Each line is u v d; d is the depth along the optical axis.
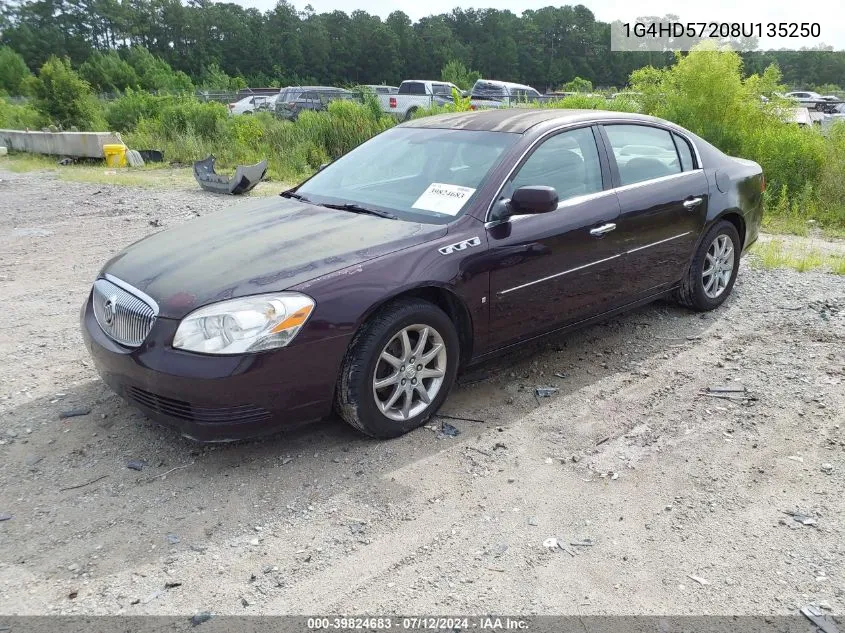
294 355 3.18
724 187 5.33
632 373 4.47
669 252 4.95
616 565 2.71
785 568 2.68
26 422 3.85
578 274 4.30
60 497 3.17
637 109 13.66
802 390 4.18
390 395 3.61
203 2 112.19
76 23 108.12
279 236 3.75
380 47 102.94
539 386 4.29
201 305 3.15
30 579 2.65
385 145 4.77
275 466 3.41
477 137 4.37
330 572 2.69
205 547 2.83
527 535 2.90
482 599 2.54
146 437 3.69
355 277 3.34
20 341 5.04
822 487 3.21
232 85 59.59
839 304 5.69
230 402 3.11
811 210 9.19
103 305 3.57
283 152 16.19
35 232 8.73
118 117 22.03
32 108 22.78
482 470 3.38
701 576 2.64
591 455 3.51
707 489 3.21
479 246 3.77
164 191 12.20
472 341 3.90
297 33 107.19
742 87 11.73
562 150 4.35
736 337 5.05
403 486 3.25
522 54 112.62
